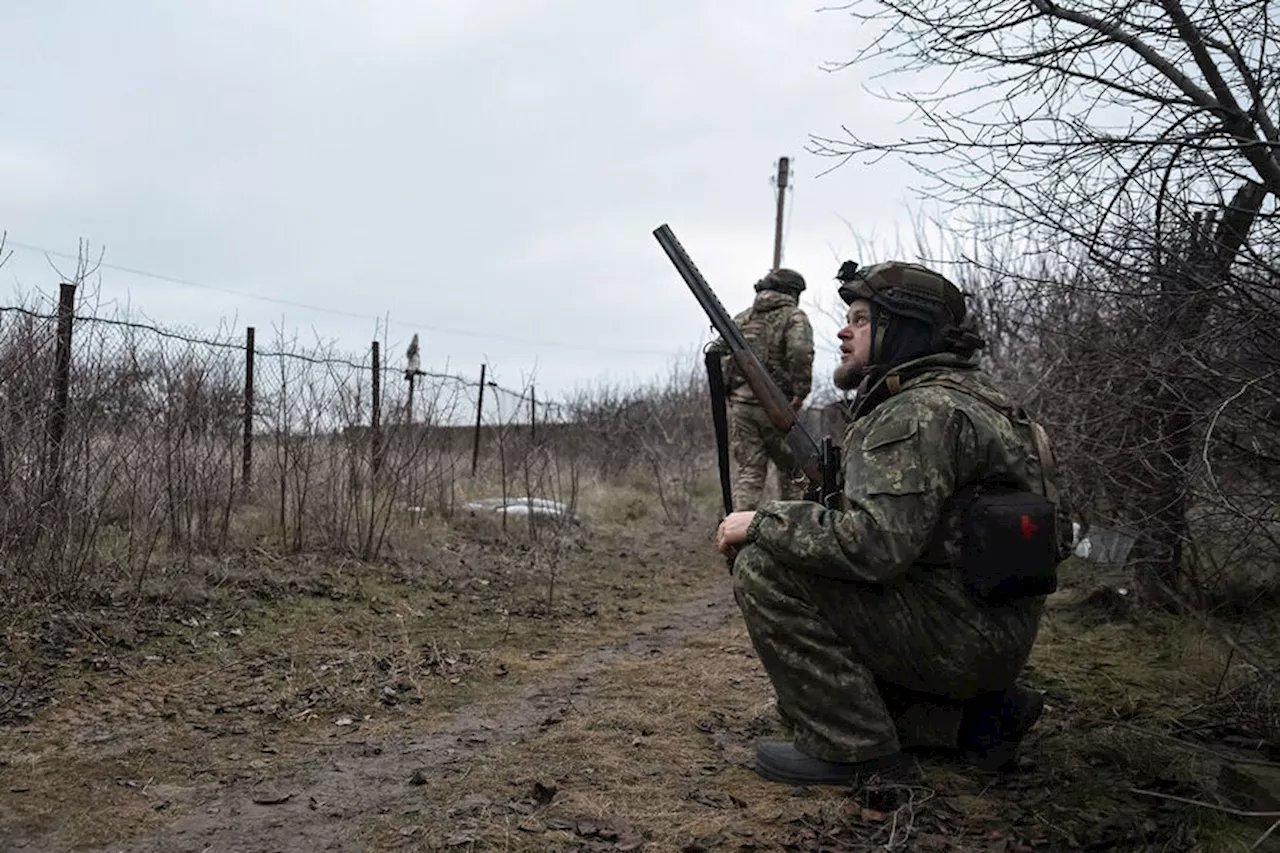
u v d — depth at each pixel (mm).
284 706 3502
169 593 4555
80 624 4062
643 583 6262
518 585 5832
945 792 2646
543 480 8688
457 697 3713
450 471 7438
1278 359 2775
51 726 3178
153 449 5059
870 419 2600
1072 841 2354
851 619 2605
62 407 4562
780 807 2572
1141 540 4316
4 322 4500
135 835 2479
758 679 3908
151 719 3311
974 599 2529
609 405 12828
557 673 4066
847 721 2676
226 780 2846
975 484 2570
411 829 2488
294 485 5879
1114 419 3666
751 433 6762
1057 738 3072
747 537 2688
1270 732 2941
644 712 3482
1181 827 2363
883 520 2430
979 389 2637
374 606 4926
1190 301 2932
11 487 4355
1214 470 3123
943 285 2732
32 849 2387
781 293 6730
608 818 2537
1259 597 4102
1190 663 3805
